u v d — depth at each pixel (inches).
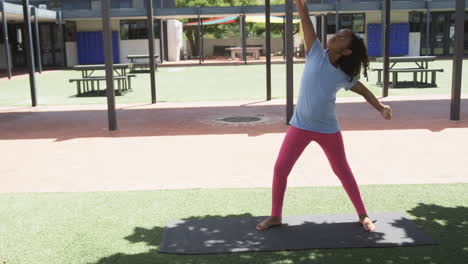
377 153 249.1
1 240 145.4
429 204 168.6
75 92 637.9
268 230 148.4
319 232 145.6
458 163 224.5
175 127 343.3
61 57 1364.4
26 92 652.1
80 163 244.8
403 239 138.2
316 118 138.7
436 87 579.5
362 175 209.0
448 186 189.0
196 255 131.5
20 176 222.8
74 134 327.3
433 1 1221.7
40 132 339.0
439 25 1390.3
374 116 370.0
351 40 131.3
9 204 180.1
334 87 135.3
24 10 474.0
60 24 1256.8
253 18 1437.0
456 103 337.4
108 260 129.2
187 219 159.8
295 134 142.6
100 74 1003.3
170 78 823.1
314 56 136.9
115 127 338.6
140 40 1387.8
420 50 1393.9
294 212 164.4
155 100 491.2
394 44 1365.7
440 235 140.9
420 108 405.7
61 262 128.6
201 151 264.4
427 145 264.4
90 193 191.9
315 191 186.7
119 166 236.5
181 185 200.4
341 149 144.2
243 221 156.6
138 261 128.0
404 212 161.0
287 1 317.1
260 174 214.2
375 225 149.5
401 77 743.1
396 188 188.1
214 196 184.1
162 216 163.6
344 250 133.1
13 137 321.4
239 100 496.1
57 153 269.4
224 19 1432.1
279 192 147.7
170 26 1472.7
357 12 1338.6
